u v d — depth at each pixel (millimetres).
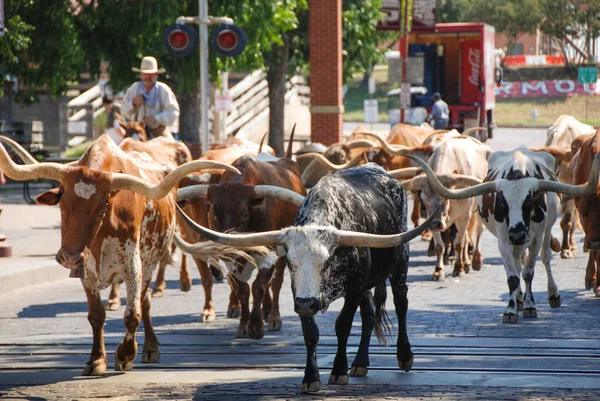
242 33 25406
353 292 9859
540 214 13891
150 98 18938
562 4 73000
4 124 35750
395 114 46875
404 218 11008
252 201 12703
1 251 19594
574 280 17844
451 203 18094
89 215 10102
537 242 14102
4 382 10391
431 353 11555
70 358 11672
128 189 10281
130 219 10766
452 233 19297
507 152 15562
